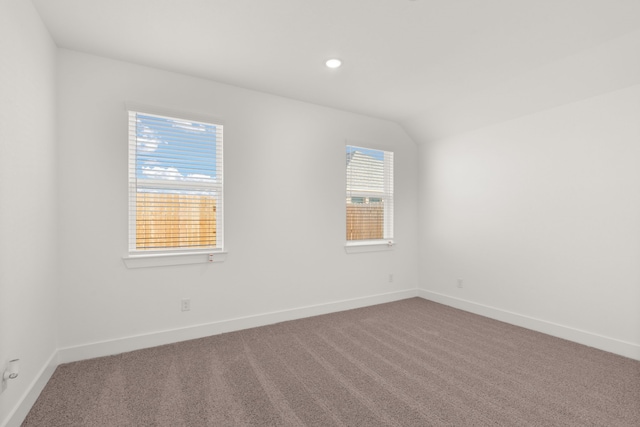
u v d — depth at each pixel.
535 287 3.11
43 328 2.04
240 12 1.96
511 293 3.31
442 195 4.06
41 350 2.00
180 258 2.78
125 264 2.57
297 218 3.42
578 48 2.37
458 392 1.98
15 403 1.63
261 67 2.70
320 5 1.89
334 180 3.68
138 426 1.66
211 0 1.84
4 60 1.50
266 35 2.22
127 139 2.58
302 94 3.27
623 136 2.51
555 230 2.95
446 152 4.01
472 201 3.70
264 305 3.22
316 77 2.88
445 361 2.41
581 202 2.76
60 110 2.35
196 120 2.86
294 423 1.68
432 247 4.20
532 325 3.11
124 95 2.57
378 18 2.02
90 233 2.45
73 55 2.40
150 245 2.72
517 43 2.30
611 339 2.57
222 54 2.48
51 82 2.21
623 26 2.08
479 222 3.63
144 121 2.69
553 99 2.88
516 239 3.26
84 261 2.44
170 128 2.79
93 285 2.46
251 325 3.14
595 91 2.63
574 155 2.80
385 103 3.52
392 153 4.20
